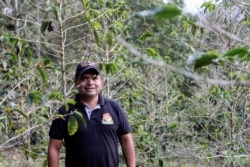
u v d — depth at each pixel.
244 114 4.64
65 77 4.18
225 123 4.80
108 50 5.13
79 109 3.09
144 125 5.08
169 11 0.88
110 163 3.07
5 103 3.44
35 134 4.30
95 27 3.92
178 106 5.79
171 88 6.07
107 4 4.49
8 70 3.62
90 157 3.03
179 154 4.85
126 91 5.45
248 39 3.43
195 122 5.40
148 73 6.41
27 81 3.74
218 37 4.11
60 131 3.08
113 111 3.17
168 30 8.33
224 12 3.77
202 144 4.91
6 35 3.75
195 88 6.11
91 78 3.12
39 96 2.94
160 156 4.87
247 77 3.10
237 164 4.46
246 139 4.66
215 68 4.13
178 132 5.12
